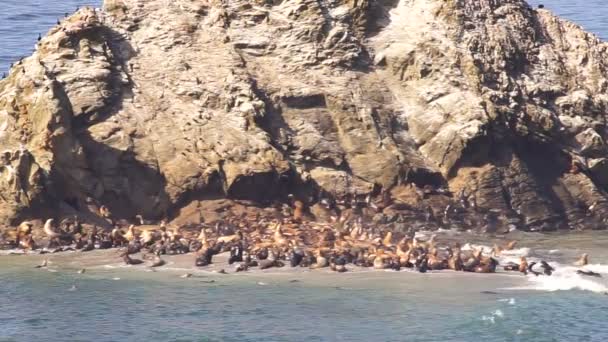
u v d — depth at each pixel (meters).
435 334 141.00
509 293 155.12
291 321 144.75
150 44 196.00
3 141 182.75
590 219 197.00
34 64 188.00
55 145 180.38
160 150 186.00
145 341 139.62
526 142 199.00
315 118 194.50
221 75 193.25
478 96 197.75
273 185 186.62
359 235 177.62
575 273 164.12
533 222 193.38
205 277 161.12
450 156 194.00
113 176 184.00
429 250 169.62
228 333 141.38
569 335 141.75
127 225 181.38
